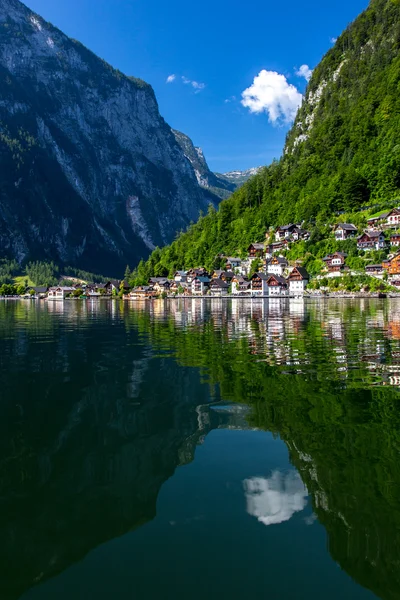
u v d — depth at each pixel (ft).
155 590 18.44
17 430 37.99
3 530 22.79
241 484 27.61
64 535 22.44
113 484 27.94
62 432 37.32
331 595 18.13
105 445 34.45
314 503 25.25
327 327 119.34
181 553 20.94
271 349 80.53
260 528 22.63
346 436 35.45
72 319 180.55
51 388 52.70
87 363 69.46
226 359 70.85
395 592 18.33
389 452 32.14
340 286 386.73
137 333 115.65
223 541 21.77
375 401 44.96
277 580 19.04
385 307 215.51
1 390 51.96
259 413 41.81
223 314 187.73
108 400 47.19
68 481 28.25
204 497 26.13
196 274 576.20
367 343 86.79
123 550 21.16
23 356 77.20
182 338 101.65
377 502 25.20
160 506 24.94
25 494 26.63
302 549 21.16
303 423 38.78
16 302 514.27
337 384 52.34
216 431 37.17
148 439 35.65
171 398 47.60
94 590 18.53
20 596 18.20
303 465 30.25
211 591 18.40
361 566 19.86
